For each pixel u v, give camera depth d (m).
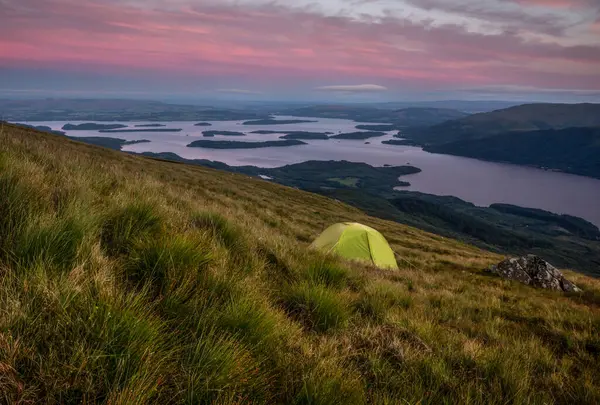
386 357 4.04
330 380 2.87
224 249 5.43
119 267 3.50
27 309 2.22
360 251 13.99
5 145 7.63
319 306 4.62
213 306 3.25
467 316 7.22
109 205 5.09
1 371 1.83
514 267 15.95
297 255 7.39
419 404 2.99
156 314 2.98
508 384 3.90
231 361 2.53
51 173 6.05
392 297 6.82
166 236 4.29
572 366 5.32
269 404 2.61
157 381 2.09
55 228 3.26
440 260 20.91
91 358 2.04
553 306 10.04
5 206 3.59
